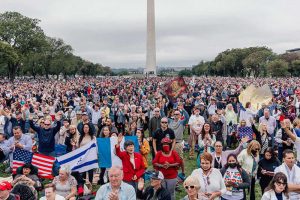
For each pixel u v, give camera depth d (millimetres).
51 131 12797
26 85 57562
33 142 14055
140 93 35562
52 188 7504
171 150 9203
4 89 47469
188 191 6836
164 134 11203
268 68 116938
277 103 23828
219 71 154375
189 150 17031
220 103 23531
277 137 12641
